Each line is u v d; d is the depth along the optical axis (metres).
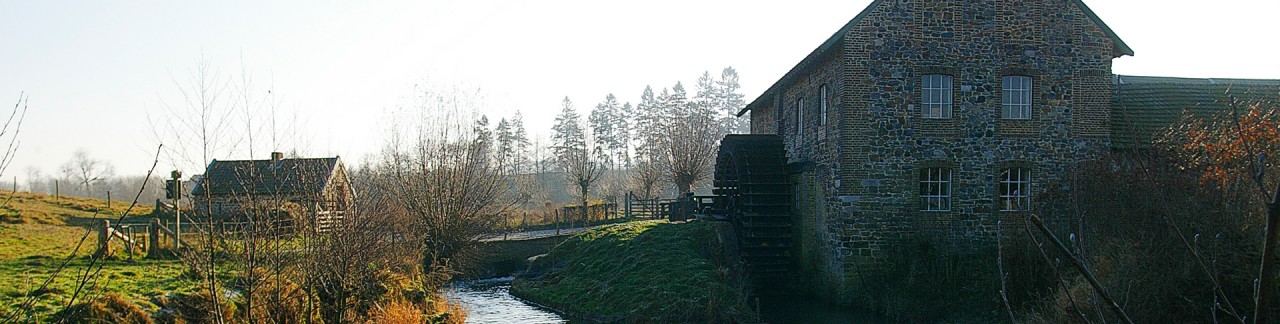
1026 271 18.42
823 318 19.97
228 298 12.44
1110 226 15.23
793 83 26.38
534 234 36.75
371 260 16.47
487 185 33.25
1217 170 12.77
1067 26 21.30
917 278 19.73
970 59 21.05
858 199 20.78
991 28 21.11
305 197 13.72
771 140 26.69
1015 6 21.17
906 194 20.84
